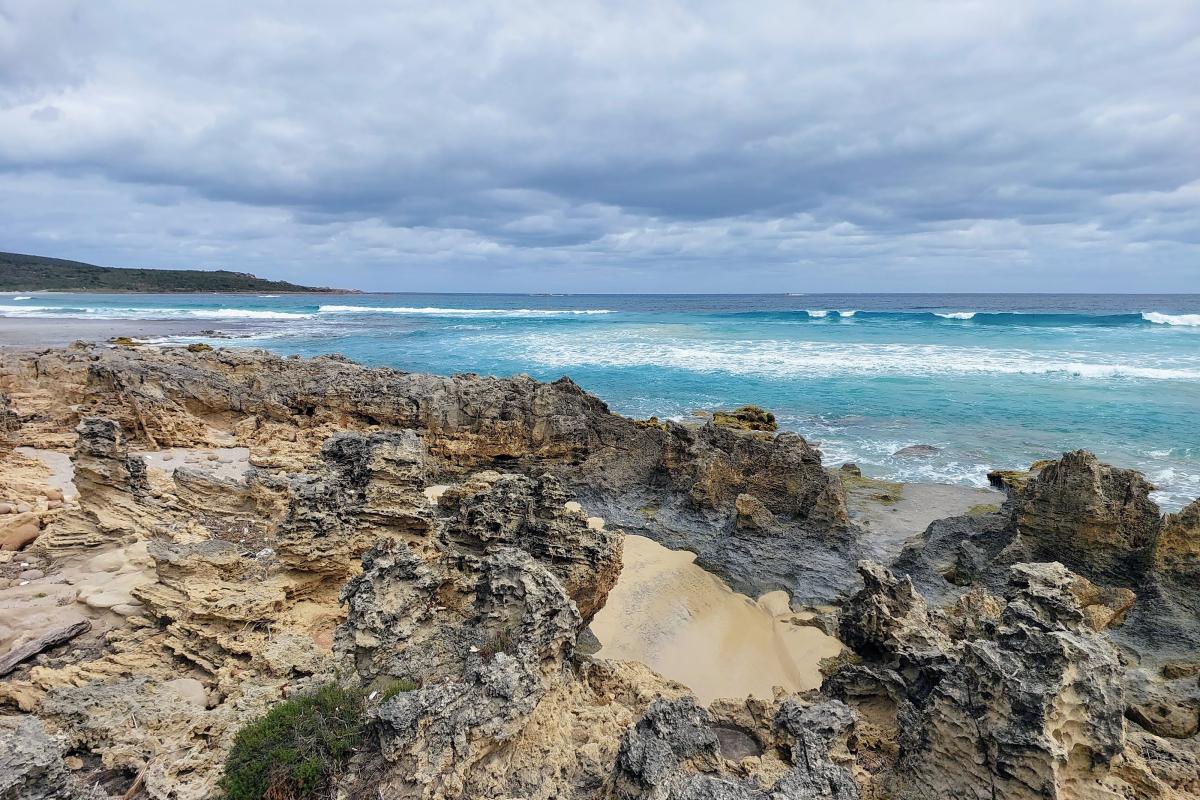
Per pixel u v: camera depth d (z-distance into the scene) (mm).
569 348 82500
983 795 8992
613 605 20156
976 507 28188
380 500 17250
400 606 13195
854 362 68188
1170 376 57188
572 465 31188
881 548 24953
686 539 24781
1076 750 8820
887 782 10234
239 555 16500
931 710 9828
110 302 189125
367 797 9250
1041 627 9773
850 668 13297
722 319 130375
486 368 66750
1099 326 99562
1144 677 14688
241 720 11172
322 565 15961
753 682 17125
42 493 22312
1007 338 85312
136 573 17359
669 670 17406
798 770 9398
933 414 46969
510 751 10438
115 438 19781
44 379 37219
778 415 47562
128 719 11453
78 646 14539
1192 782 10938
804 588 21281
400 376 36594
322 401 34688
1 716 11930
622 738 10531
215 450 32031
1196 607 17172
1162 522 18250
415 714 9672
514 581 12898
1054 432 41719
